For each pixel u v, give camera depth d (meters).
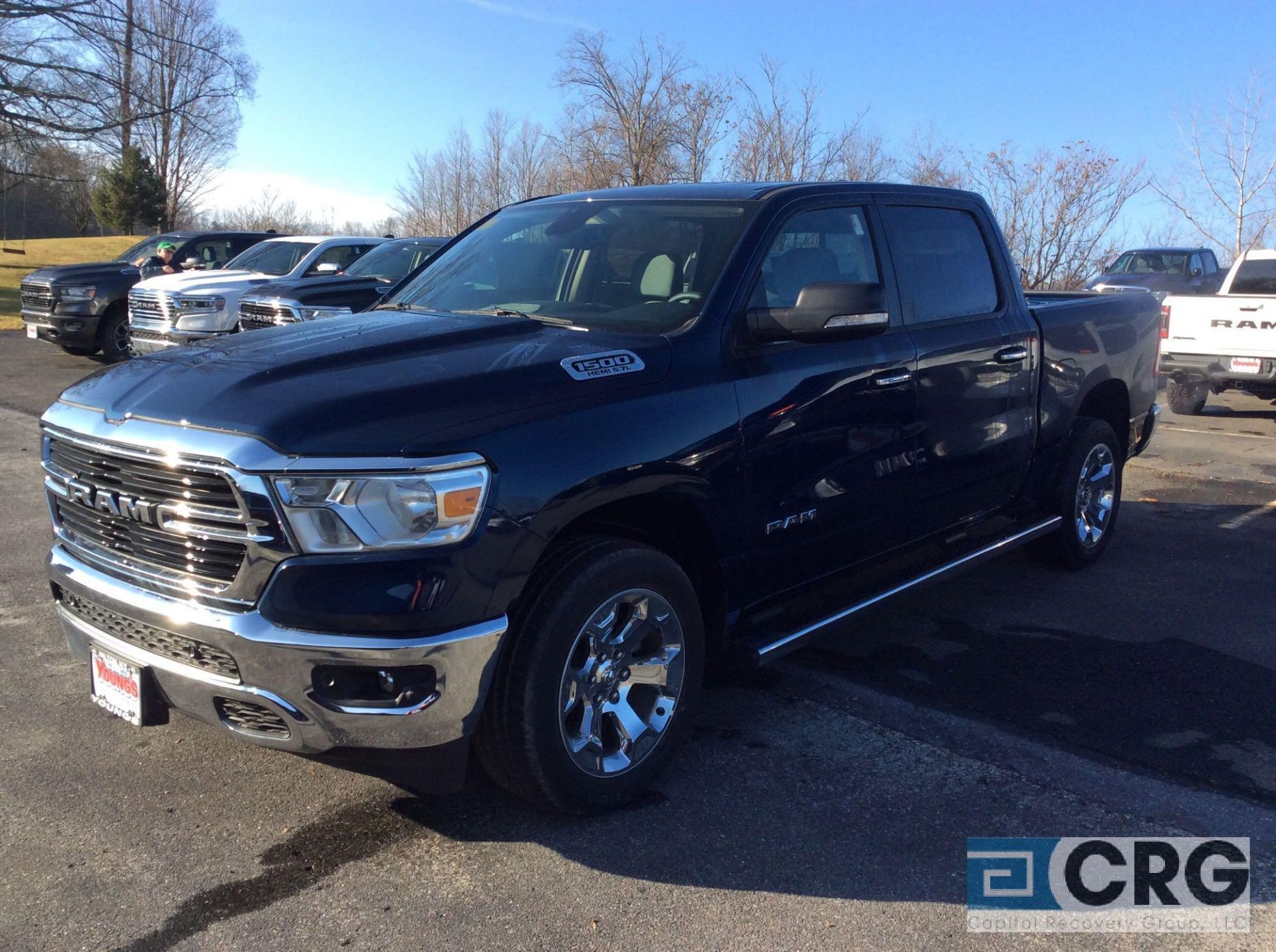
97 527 3.04
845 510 3.93
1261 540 6.55
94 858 2.99
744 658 3.63
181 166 53.94
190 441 2.71
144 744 3.69
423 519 2.64
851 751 3.71
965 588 5.57
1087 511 5.84
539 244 4.20
